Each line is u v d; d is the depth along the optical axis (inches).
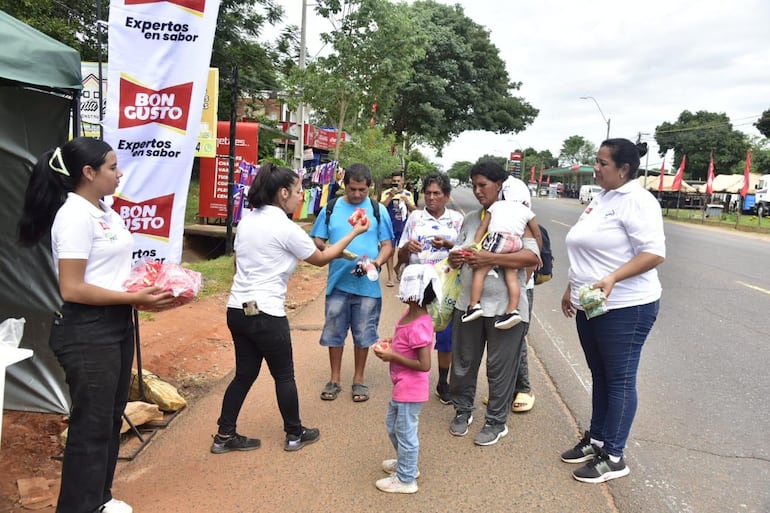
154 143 153.3
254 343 132.0
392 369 123.4
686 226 1039.6
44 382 150.6
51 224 97.5
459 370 149.6
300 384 184.2
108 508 108.0
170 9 148.5
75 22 563.8
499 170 142.1
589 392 183.9
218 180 472.4
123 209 152.6
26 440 139.3
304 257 130.7
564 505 118.6
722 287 373.1
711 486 128.0
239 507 115.2
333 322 170.9
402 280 119.6
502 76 1188.5
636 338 124.2
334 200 175.9
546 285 367.6
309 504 116.8
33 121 141.3
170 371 189.0
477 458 138.2
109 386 98.2
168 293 101.0
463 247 139.4
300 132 613.9
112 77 148.1
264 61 803.4
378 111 663.8
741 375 202.5
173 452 137.5
